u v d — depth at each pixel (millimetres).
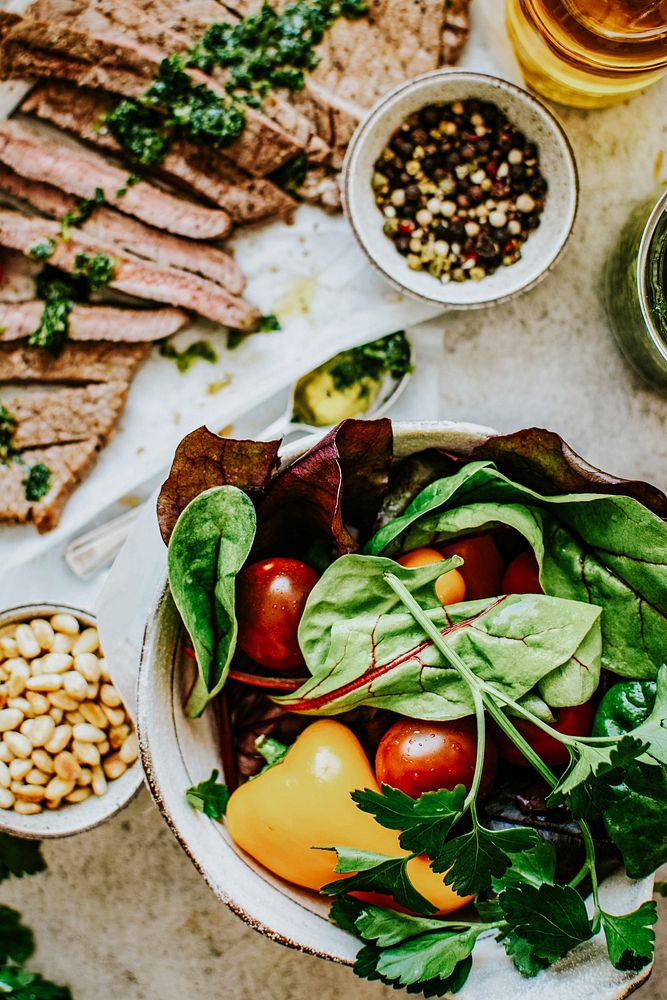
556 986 853
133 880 1234
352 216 1089
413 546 897
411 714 844
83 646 1121
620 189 1171
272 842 859
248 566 909
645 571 859
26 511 1158
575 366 1186
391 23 1131
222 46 1126
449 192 1130
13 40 1093
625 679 901
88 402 1161
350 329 1165
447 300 1101
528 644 839
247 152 1129
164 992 1246
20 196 1155
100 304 1177
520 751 830
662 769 809
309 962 1244
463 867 785
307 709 866
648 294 1044
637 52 1021
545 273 1092
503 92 1075
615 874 885
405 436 888
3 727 1115
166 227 1151
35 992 1226
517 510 873
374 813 770
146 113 1128
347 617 847
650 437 1189
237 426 1182
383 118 1083
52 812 1127
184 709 927
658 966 1236
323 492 861
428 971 807
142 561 1061
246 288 1176
